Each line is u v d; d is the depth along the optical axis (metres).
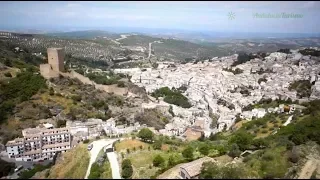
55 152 169.25
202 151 129.25
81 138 174.25
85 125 190.25
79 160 122.50
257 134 198.00
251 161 117.25
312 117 189.75
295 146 133.25
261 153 127.44
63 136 174.25
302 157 125.12
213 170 102.25
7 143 162.12
